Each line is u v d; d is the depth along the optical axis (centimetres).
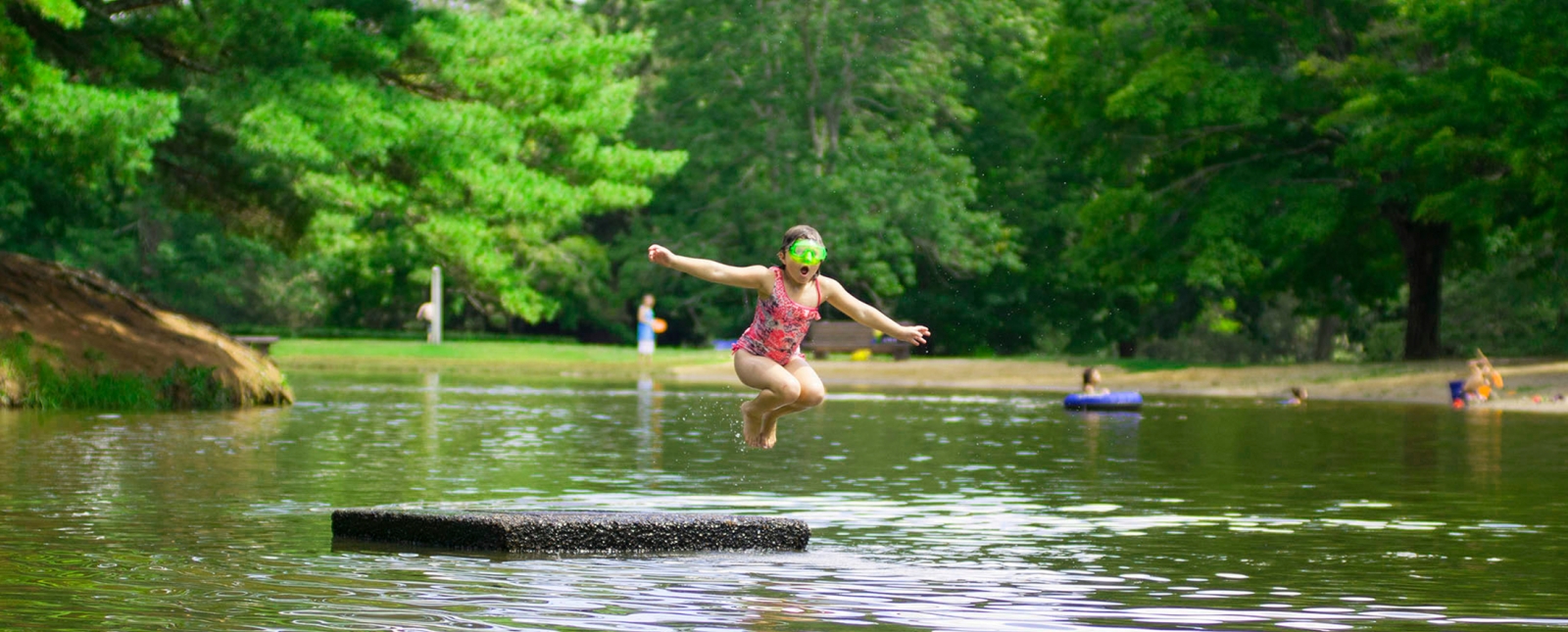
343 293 6262
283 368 3778
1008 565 827
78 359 2025
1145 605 718
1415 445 1667
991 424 2011
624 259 6038
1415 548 896
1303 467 1400
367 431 1720
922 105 5700
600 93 2747
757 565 822
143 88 2412
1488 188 3134
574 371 3909
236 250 5872
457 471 1299
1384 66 3300
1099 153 4034
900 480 1274
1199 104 3584
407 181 2672
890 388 3206
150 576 759
